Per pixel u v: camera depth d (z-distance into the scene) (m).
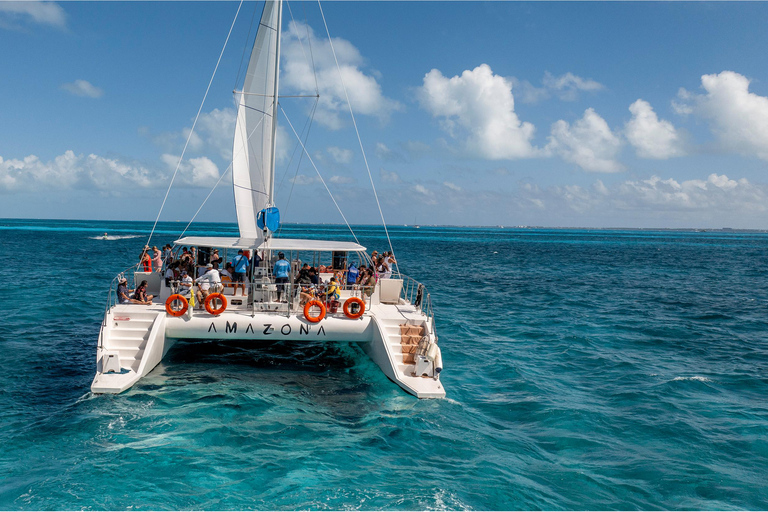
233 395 11.74
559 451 9.69
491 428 10.66
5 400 11.18
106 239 91.88
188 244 15.11
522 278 43.38
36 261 46.75
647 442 10.20
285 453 8.99
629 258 77.12
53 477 7.84
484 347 18.23
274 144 16.41
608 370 15.56
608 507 7.71
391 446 9.50
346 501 7.46
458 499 7.67
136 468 8.22
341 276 17.22
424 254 75.44
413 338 13.56
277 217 15.51
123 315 13.38
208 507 7.15
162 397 11.44
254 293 14.20
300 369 14.04
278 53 16.25
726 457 9.59
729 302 31.28
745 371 15.66
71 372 13.60
